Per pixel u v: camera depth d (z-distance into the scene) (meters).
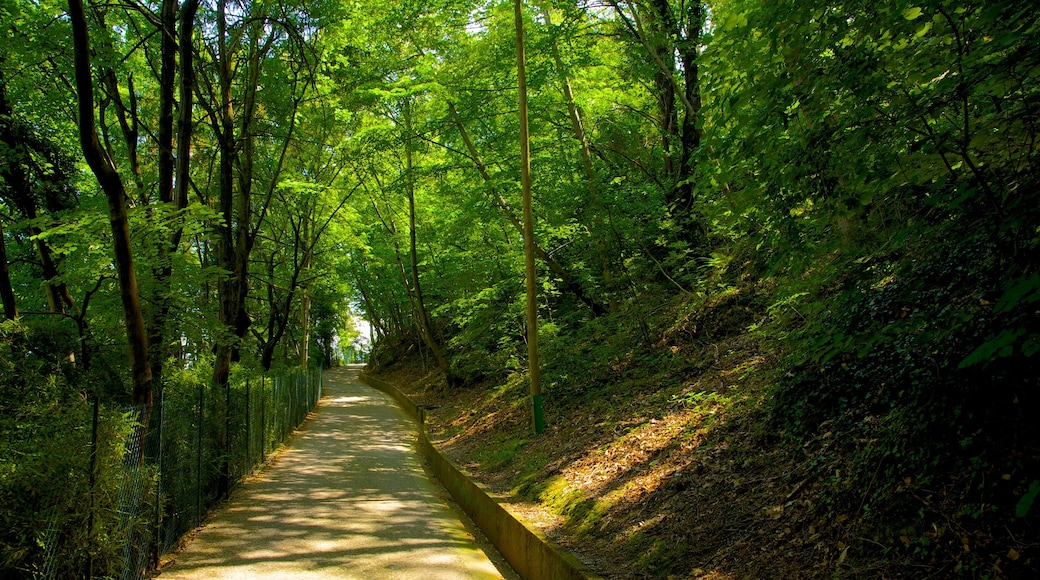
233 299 10.73
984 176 2.71
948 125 3.04
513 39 11.70
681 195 10.51
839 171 3.12
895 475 3.62
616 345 11.00
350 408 24.25
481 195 13.41
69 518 3.87
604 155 12.45
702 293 9.95
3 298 6.88
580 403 9.99
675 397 7.84
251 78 12.20
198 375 9.98
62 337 6.91
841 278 4.64
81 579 4.02
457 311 17.81
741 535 4.26
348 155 17.47
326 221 19.42
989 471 3.13
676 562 4.34
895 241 3.12
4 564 3.33
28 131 8.91
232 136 10.52
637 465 6.44
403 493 9.71
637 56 11.53
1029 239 2.59
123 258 5.16
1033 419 3.09
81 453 3.98
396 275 27.67
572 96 12.54
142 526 5.13
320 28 11.64
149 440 5.50
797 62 3.13
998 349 2.34
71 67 8.98
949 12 2.72
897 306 4.46
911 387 4.07
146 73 12.32
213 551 6.35
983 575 2.76
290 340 36.78
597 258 11.60
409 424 19.41
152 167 14.09
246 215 11.66
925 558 3.08
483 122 14.20
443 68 13.80
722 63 3.66
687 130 10.55
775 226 3.53
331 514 8.09
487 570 6.15
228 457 8.62
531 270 9.81
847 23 2.99
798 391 5.41
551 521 6.27
